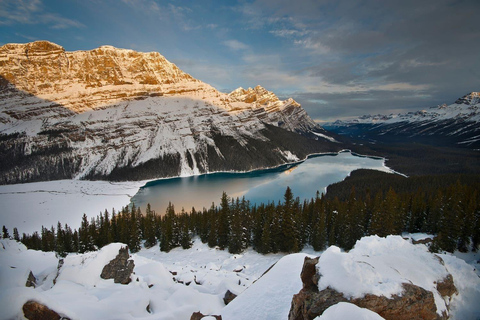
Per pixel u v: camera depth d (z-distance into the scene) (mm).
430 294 15633
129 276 27109
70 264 24516
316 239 63094
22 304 15227
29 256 28562
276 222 65438
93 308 18531
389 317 14539
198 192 168875
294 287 23906
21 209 127562
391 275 16703
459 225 51500
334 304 14562
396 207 64062
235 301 24359
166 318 19906
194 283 33469
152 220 86688
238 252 66375
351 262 16891
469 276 20375
